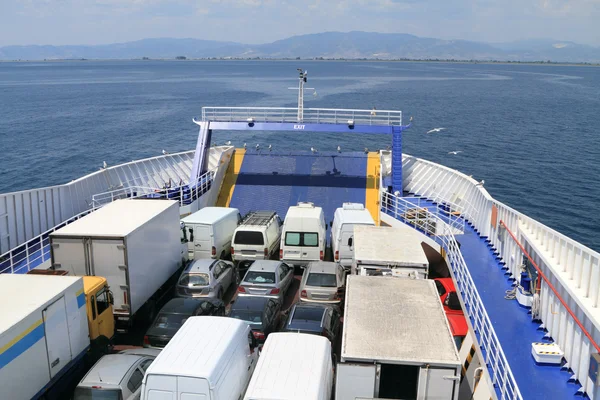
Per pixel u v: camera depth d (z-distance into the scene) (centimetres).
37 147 6356
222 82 18538
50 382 1128
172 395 948
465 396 1234
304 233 1995
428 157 5909
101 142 6700
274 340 1084
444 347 961
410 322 1052
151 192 2711
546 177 5056
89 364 1311
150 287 1617
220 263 1839
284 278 1800
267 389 905
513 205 4228
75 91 15150
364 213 2112
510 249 1664
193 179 2688
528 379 1074
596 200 4353
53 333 1135
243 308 1488
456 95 14125
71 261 1454
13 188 4616
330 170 2970
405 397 988
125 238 1430
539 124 8606
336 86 16662
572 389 1044
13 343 1004
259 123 2820
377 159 3072
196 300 1537
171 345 1045
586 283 1059
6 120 8769
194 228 2025
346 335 997
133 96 13212
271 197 2753
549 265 1229
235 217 2303
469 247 1933
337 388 941
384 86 17212
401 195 2694
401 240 1606
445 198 2656
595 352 970
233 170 2988
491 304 1427
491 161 5716
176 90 14962
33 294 1147
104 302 1398
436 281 1716
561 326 1167
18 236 1994
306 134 7300
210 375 945
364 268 1428
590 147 6631
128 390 1101
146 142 6712
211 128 2842
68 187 2306
